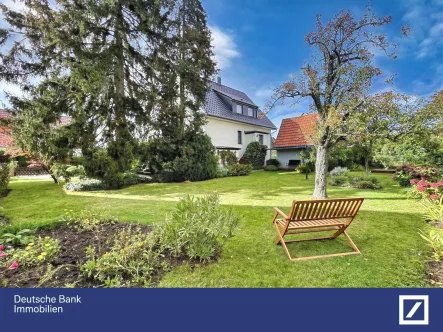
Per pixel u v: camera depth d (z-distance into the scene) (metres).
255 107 23.11
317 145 7.70
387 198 7.55
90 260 2.84
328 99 7.12
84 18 8.77
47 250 2.98
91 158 10.00
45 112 9.39
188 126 13.46
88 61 9.02
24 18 9.55
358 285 2.72
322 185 7.54
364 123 6.58
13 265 2.57
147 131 11.98
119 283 2.56
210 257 3.34
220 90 21.44
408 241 3.92
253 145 20.73
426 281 2.76
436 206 4.45
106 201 7.27
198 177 13.30
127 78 11.84
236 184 11.52
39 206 6.62
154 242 3.24
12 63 9.66
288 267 3.14
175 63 11.91
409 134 6.79
